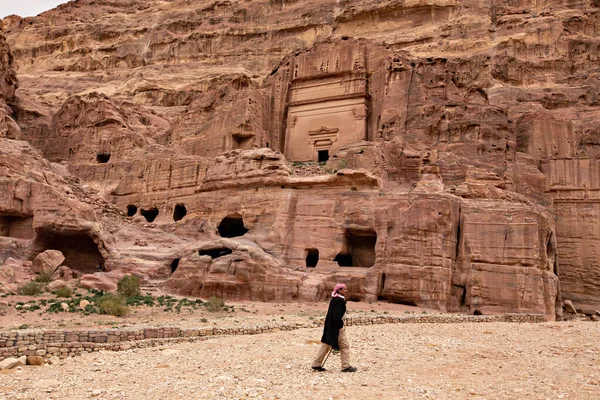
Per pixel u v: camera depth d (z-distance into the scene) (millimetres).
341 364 12508
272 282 29609
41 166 38500
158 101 84000
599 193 37844
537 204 36844
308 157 46156
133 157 49719
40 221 33719
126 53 103625
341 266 33656
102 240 34156
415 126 40781
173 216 42906
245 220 36031
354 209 32531
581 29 71562
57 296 25688
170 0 118750
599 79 62156
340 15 86125
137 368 13008
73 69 106500
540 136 43938
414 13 81438
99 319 21422
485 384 11227
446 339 17578
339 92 45969
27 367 13742
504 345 16406
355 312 24766
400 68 42844
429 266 28625
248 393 10359
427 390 10609
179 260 33562
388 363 13328
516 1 79000
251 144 45156
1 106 50594
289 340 17156
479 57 66938
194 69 91375
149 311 24078
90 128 55312
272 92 49000
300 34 92125
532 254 27500
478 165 37625
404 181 37094
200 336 18016
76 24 115875
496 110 40719
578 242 37750
